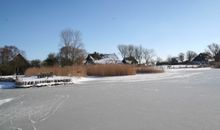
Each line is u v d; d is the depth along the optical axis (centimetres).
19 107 1455
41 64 6284
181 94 1878
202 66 10000
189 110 1304
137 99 1673
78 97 1806
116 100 1647
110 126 1033
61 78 2959
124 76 4012
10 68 5078
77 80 3281
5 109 1402
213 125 1017
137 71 5238
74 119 1153
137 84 2741
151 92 2025
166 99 1655
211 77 3712
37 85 2658
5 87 2586
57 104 1530
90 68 4281
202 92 1977
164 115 1202
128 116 1195
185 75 4309
